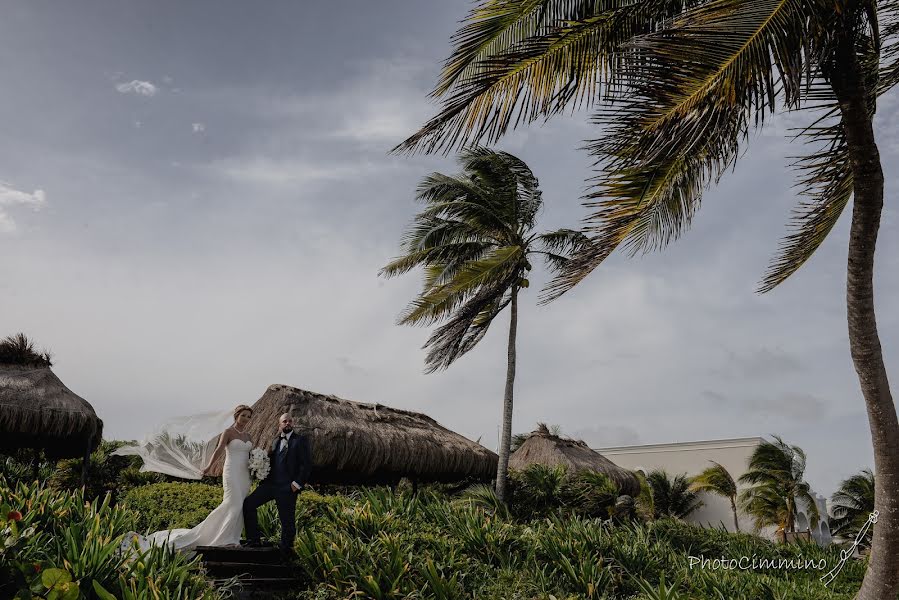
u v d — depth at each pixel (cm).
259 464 861
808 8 597
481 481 1764
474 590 877
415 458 1541
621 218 759
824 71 750
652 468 4022
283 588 794
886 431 750
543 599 865
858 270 772
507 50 751
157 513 1040
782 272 1024
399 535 953
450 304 1922
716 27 602
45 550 583
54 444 1199
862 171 759
